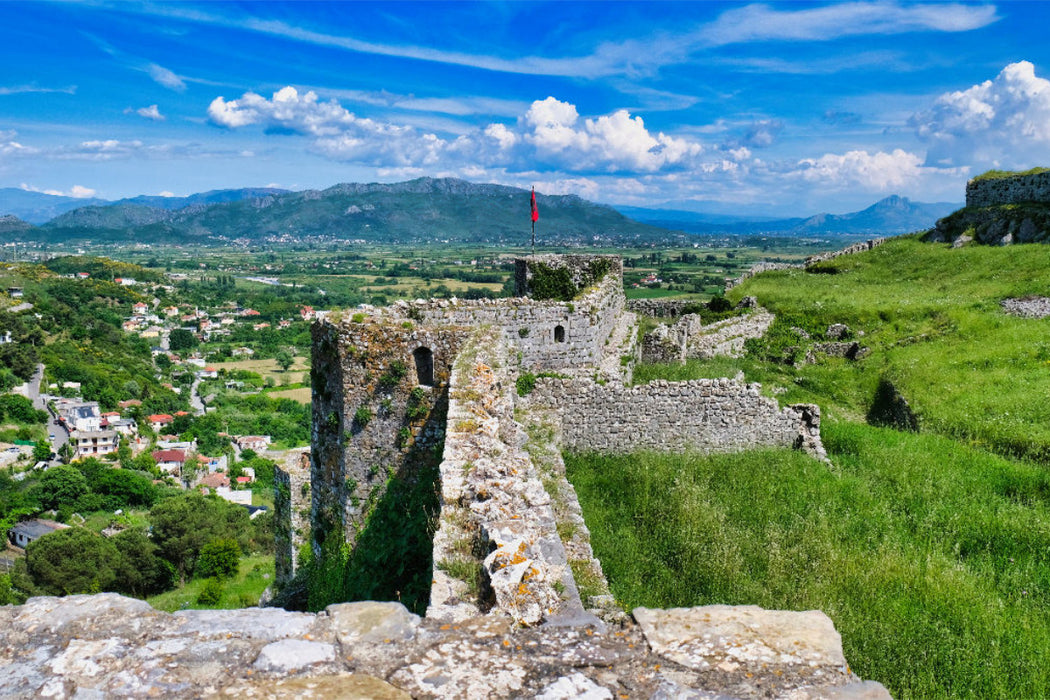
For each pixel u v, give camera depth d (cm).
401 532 1170
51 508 8788
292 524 1927
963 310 2922
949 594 1070
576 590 515
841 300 3466
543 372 1830
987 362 2347
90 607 445
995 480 1562
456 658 405
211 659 399
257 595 4219
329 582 1242
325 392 1355
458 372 1117
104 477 9194
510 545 562
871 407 2431
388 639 423
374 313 1410
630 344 2319
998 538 1300
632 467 1636
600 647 418
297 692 371
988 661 910
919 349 2661
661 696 369
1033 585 1128
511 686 379
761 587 1091
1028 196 4119
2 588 5269
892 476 1596
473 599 517
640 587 1108
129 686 375
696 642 421
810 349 3008
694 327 3169
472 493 709
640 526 1352
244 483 10025
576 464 1694
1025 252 3519
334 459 1344
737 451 1792
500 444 866
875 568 1141
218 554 5109
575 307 1878
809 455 1755
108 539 6062
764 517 1398
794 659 402
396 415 1285
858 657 903
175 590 5234
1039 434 1778
